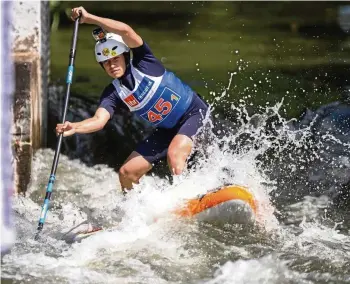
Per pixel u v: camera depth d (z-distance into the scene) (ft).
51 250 68.69
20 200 83.71
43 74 99.66
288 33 150.00
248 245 71.00
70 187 89.20
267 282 63.72
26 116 86.22
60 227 75.10
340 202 83.76
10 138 82.94
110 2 175.63
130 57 76.38
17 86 86.28
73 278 63.52
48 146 102.17
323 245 71.67
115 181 92.17
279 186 86.84
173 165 76.07
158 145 80.02
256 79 120.67
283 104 109.29
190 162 79.05
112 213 78.33
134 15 166.09
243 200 73.92
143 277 64.13
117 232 72.54
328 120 102.89
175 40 147.64
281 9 169.58
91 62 134.41
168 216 75.00
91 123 75.05
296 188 86.33
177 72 126.21
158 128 80.89
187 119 78.38
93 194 87.04
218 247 70.28
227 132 98.73
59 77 124.06
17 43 94.32
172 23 160.66
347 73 122.62
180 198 76.28
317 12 165.78
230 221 74.74
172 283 63.26
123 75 76.33
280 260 67.72
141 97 76.64
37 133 93.97
